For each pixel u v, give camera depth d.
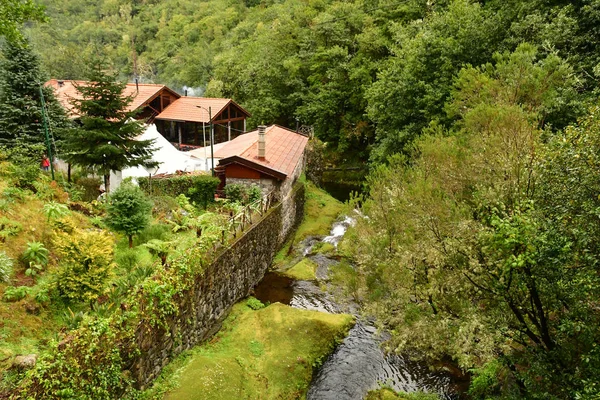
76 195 15.67
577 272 6.36
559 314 7.33
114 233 13.31
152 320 9.32
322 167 33.25
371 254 10.41
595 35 16.77
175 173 22.19
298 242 20.47
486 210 9.13
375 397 10.76
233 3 73.06
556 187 6.45
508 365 8.12
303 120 36.69
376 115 24.38
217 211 17.95
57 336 7.91
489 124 12.22
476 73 16.08
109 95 15.84
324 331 12.83
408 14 31.20
